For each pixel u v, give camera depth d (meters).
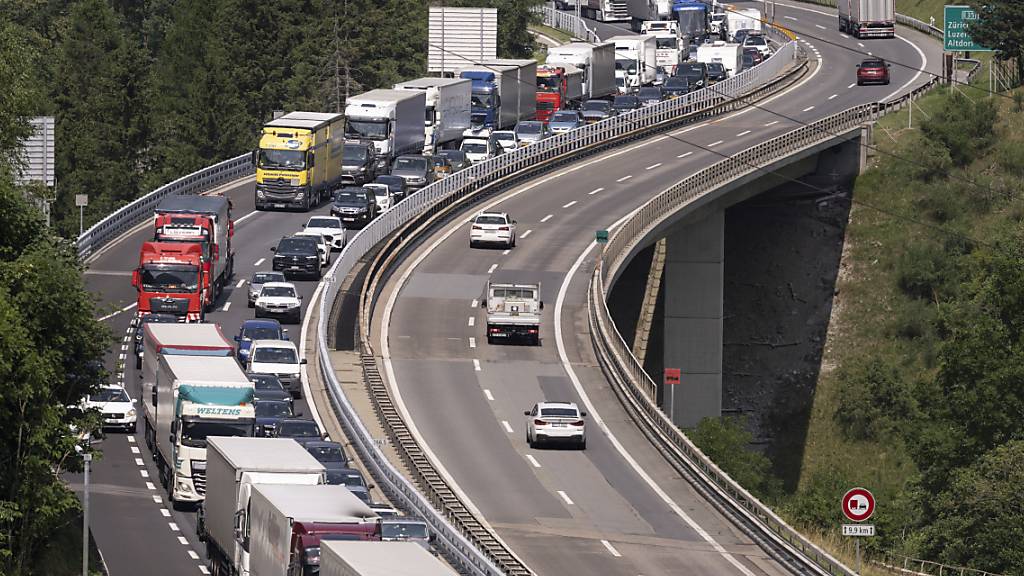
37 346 150.62
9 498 147.12
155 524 181.12
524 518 197.25
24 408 146.88
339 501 145.38
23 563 149.25
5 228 158.25
